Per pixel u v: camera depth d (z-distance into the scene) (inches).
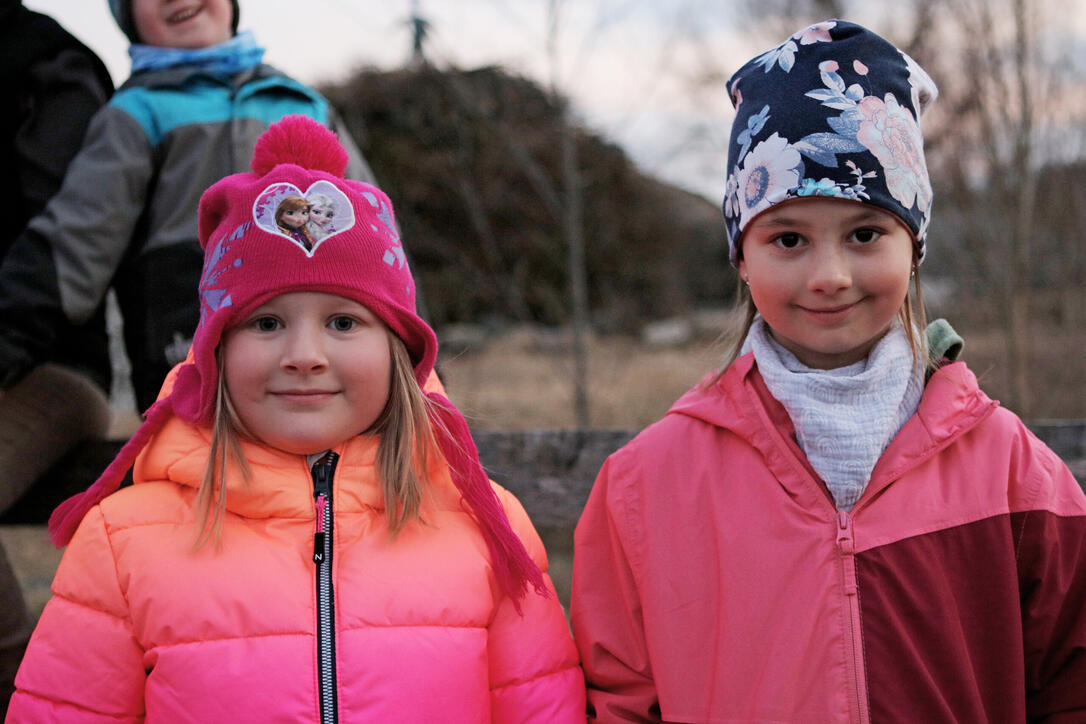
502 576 73.1
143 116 96.5
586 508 79.7
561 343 348.2
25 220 101.0
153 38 102.2
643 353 430.3
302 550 70.4
